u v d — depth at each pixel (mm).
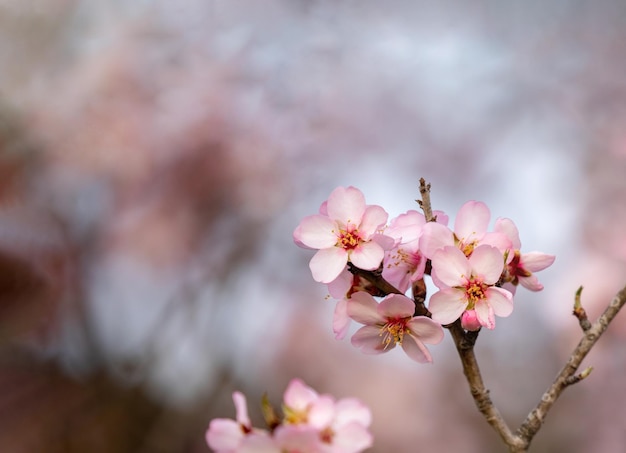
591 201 2357
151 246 2312
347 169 2594
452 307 1014
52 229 2273
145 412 1988
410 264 1031
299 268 2293
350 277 1034
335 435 981
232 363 2109
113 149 2445
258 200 2455
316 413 986
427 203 1030
